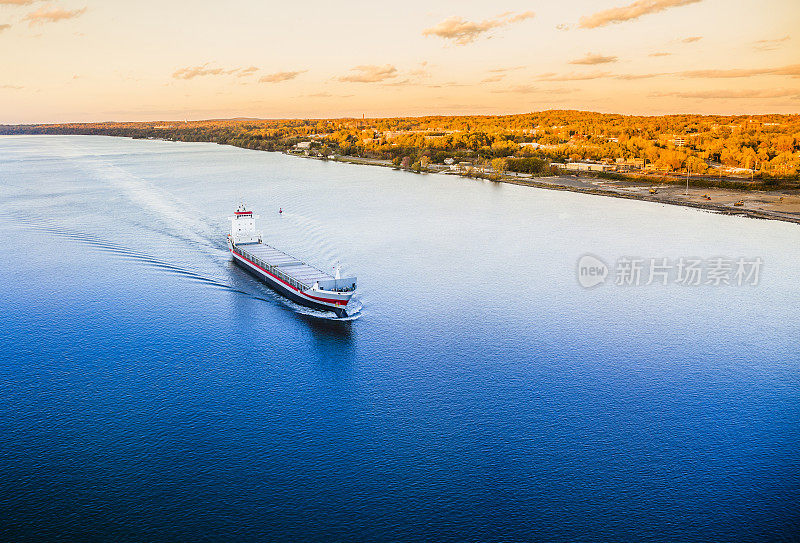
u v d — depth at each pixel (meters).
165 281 118.44
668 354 86.69
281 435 65.25
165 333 92.38
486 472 59.34
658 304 108.31
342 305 98.31
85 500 54.75
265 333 92.81
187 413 69.38
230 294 110.94
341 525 52.22
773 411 71.12
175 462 60.31
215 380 77.44
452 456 61.88
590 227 179.75
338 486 57.12
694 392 75.56
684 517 53.56
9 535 50.34
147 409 70.06
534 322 98.56
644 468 60.19
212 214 189.38
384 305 105.69
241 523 52.25
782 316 102.56
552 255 143.62
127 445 62.97
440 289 115.19
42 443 63.06
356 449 62.88
